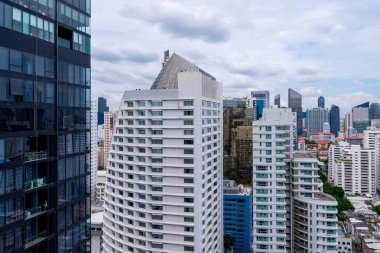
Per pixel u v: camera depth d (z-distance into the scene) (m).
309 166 139.50
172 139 104.06
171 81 125.56
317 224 130.62
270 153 134.62
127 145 112.88
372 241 193.50
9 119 40.06
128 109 111.62
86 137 55.16
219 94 128.25
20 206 41.34
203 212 106.19
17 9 41.47
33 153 44.94
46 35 46.53
